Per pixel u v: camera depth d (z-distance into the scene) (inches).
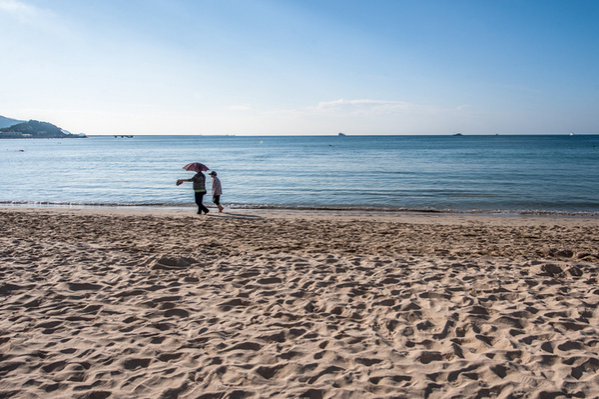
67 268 270.5
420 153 2559.1
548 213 650.8
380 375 135.5
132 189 948.0
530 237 413.4
